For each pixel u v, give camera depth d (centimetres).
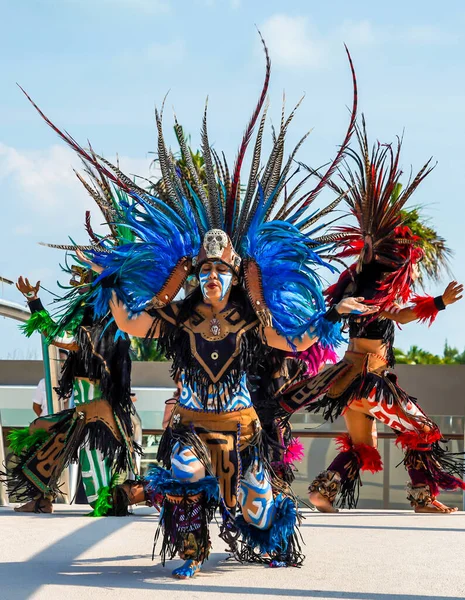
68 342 816
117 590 487
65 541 662
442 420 1308
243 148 584
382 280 816
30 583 505
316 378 792
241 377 556
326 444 1345
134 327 568
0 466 969
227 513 535
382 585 505
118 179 595
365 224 822
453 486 875
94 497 830
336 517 832
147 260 579
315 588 495
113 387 813
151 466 539
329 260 600
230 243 561
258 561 573
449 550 634
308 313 580
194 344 553
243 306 561
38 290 812
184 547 526
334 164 601
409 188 819
